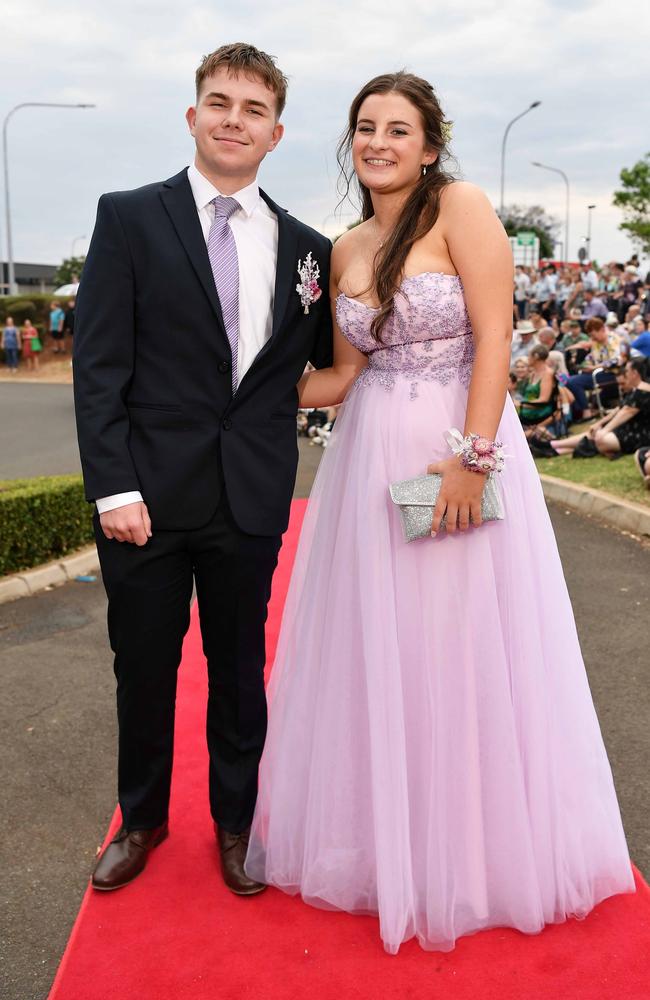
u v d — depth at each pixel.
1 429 14.95
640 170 32.75
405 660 2.28
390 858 2.18
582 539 6.35
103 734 3.55
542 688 2.31
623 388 8.78
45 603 5.29
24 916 2.47
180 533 2.34
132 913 2.35
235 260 2.32
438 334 2.30
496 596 2.29
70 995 2.05
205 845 2.66
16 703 3.85
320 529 2.53
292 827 2.43
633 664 4.09
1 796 3.10
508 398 2.47
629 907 2.36
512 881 2.23
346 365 2.62
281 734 2.52
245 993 2.06
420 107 2.29
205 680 3.84
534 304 18.86
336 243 2.54
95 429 2.25
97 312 2.26
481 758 2.26
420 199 2.28
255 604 2.45
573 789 2.35
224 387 2.33
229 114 2.23
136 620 2.37
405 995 2.05
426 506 2.19
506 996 2.04
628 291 16.53
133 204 2.27
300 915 2.34
